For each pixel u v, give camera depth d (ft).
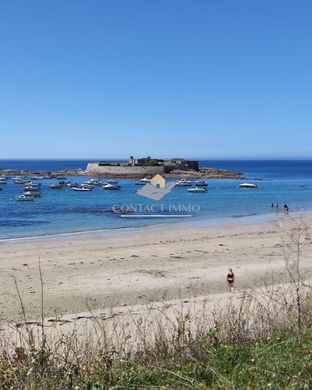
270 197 209.97
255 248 75.97
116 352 16.29
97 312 35.53
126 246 81.00
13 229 110.93
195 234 97.30
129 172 355.77
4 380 13.87
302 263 60.64
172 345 17.69
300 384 13.20
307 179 395.96
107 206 170.19
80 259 67.92
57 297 45.29
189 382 14.07
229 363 15.39
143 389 13.69
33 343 16.11
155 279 53.26
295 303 24.97
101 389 13.57
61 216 139.74
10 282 52.65
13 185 306.96
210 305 35.45
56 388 13.57
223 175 393.29
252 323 20.88
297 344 16.65
